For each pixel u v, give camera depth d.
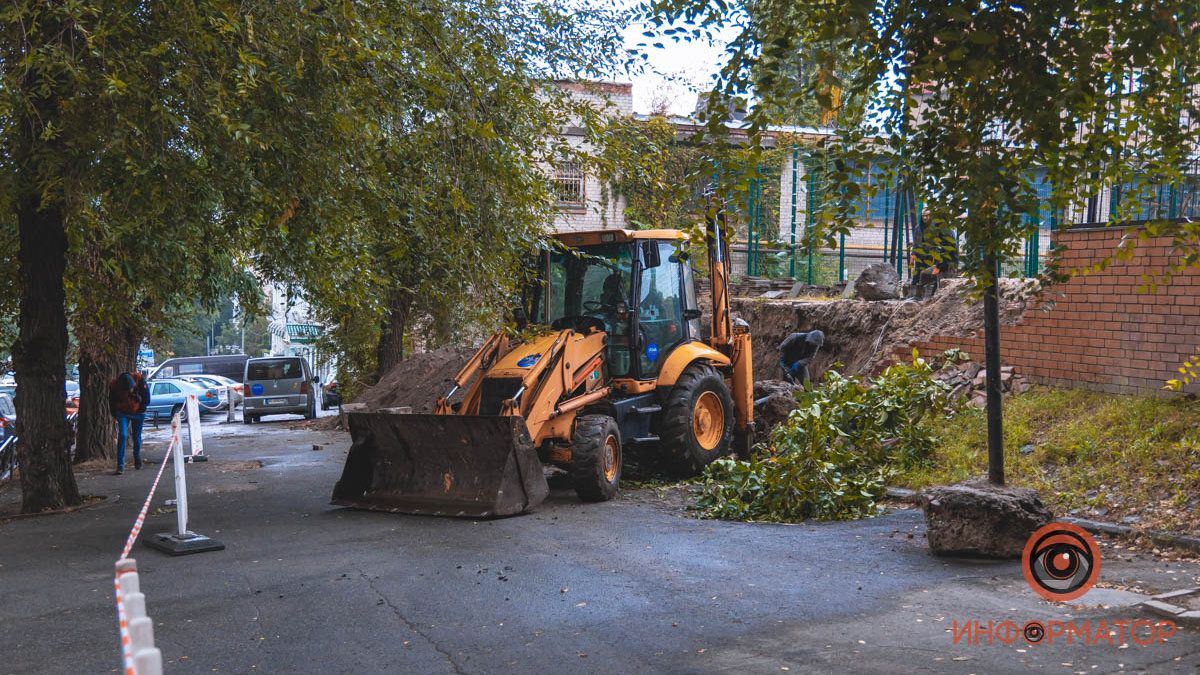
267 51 8.73
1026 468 9.41
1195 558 6.91
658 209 10.70
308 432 23.81
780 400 14.33
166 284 14.45
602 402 11.33
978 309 13.16
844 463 9.93
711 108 5.63
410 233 10.91
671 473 12.45
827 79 4.93
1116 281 10.45
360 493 10.93
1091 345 10.79
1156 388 10.00
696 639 5.53
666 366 11.93
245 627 6.09
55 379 11.77
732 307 20.05
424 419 10.23
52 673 5.32
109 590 7.25
